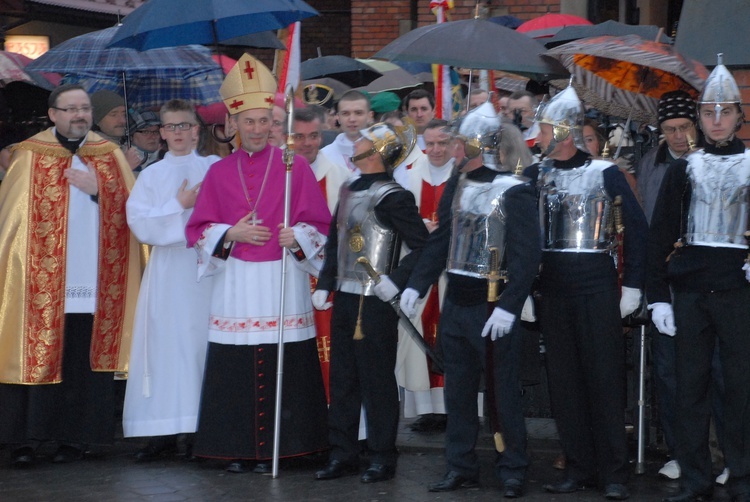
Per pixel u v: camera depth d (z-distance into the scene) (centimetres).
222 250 960
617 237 876
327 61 1672
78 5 1873
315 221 985
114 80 1305
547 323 881
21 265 1009
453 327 888
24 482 949
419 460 1013
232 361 970
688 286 832
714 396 897
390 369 930
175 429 1004
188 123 1030
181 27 1078
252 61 978
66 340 1029
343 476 952
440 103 1273
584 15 1919
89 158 1034
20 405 1012
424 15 2041
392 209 915
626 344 1027
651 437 1028
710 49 1009
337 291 940
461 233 878
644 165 984
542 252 877
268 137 1048
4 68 1279
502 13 1948
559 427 891
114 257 1031
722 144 827
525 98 1209
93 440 1027
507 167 879
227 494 900
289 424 973
